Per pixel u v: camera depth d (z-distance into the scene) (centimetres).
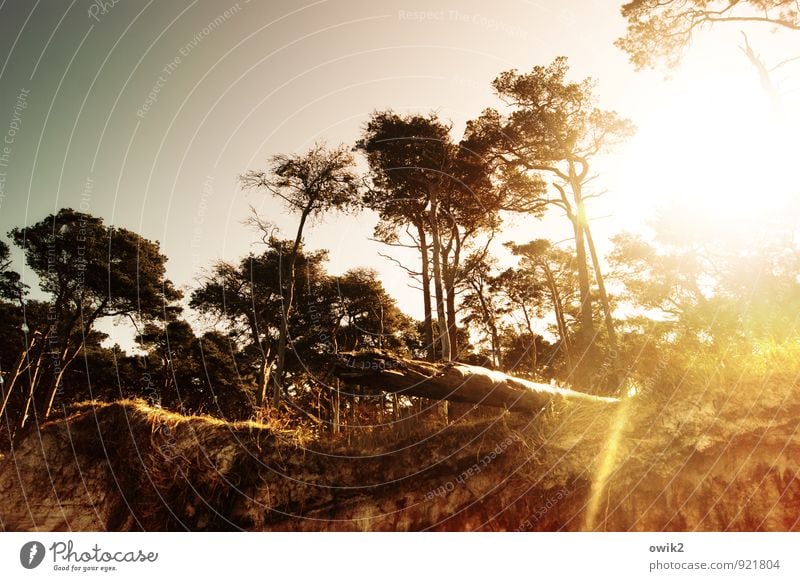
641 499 583
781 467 566
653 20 1455
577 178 1869
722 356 730
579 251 1792
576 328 2486
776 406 606
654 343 957
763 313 866
